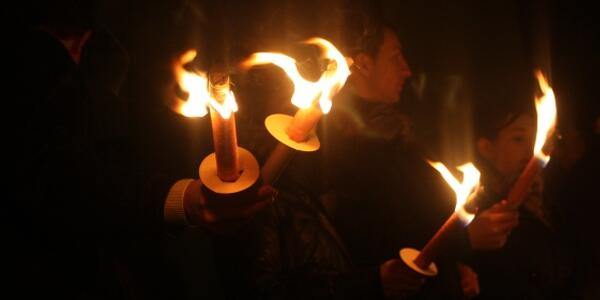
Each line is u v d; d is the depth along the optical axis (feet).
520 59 11.95
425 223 5.89
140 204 3.38
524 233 7.38
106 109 5.70
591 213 8.58
